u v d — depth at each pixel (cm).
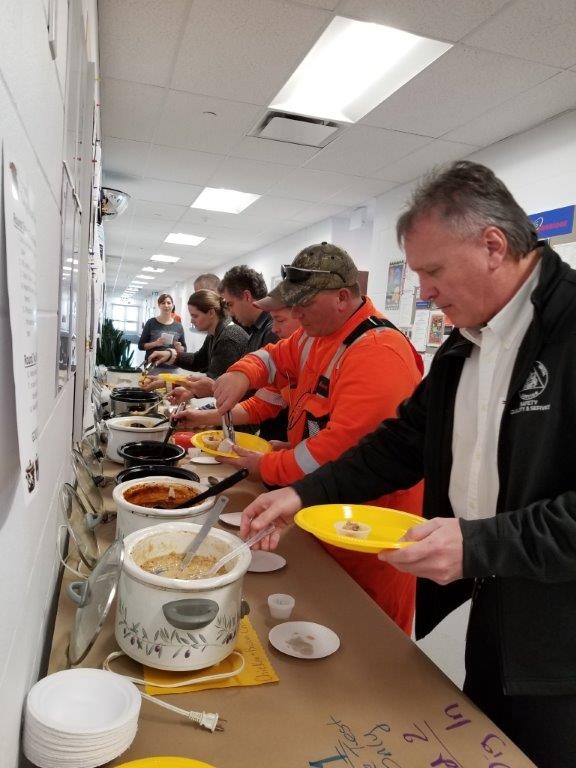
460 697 75
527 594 85
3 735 46
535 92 288
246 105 335
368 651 84
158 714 66
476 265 91
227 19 245
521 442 88
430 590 115
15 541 50
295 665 79
